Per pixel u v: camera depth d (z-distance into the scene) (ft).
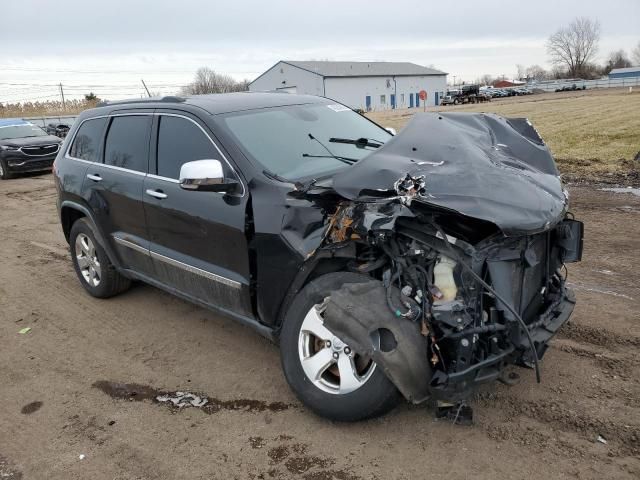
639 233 22.36
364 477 9.59
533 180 10.71
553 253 11.75
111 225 16.63
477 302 9.64
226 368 13.70
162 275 15.16
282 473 9.89
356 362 10.50
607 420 10.62
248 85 272.51
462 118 12.77
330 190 11.10
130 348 15.17
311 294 10.87
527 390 11.75
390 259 10.43
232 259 12.55
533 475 9.35
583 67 383.24
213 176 11.87
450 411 10.87
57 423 11.91
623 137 54.29
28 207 37.96
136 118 16.01
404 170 10.44
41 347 15.64
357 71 266.16
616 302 15.85
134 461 10.50
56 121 118.21
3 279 21.95
